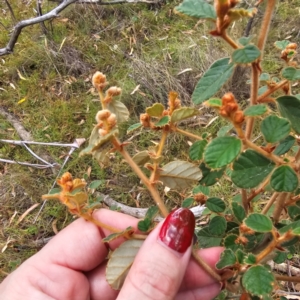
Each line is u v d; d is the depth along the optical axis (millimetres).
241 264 99
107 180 314
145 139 330
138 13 456
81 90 390
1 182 325
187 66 376
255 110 75
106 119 91
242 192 120
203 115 341
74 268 147
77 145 303
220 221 119
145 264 104
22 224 302
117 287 112
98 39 427
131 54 410
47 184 317
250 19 290
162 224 107
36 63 412
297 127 84
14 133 359
